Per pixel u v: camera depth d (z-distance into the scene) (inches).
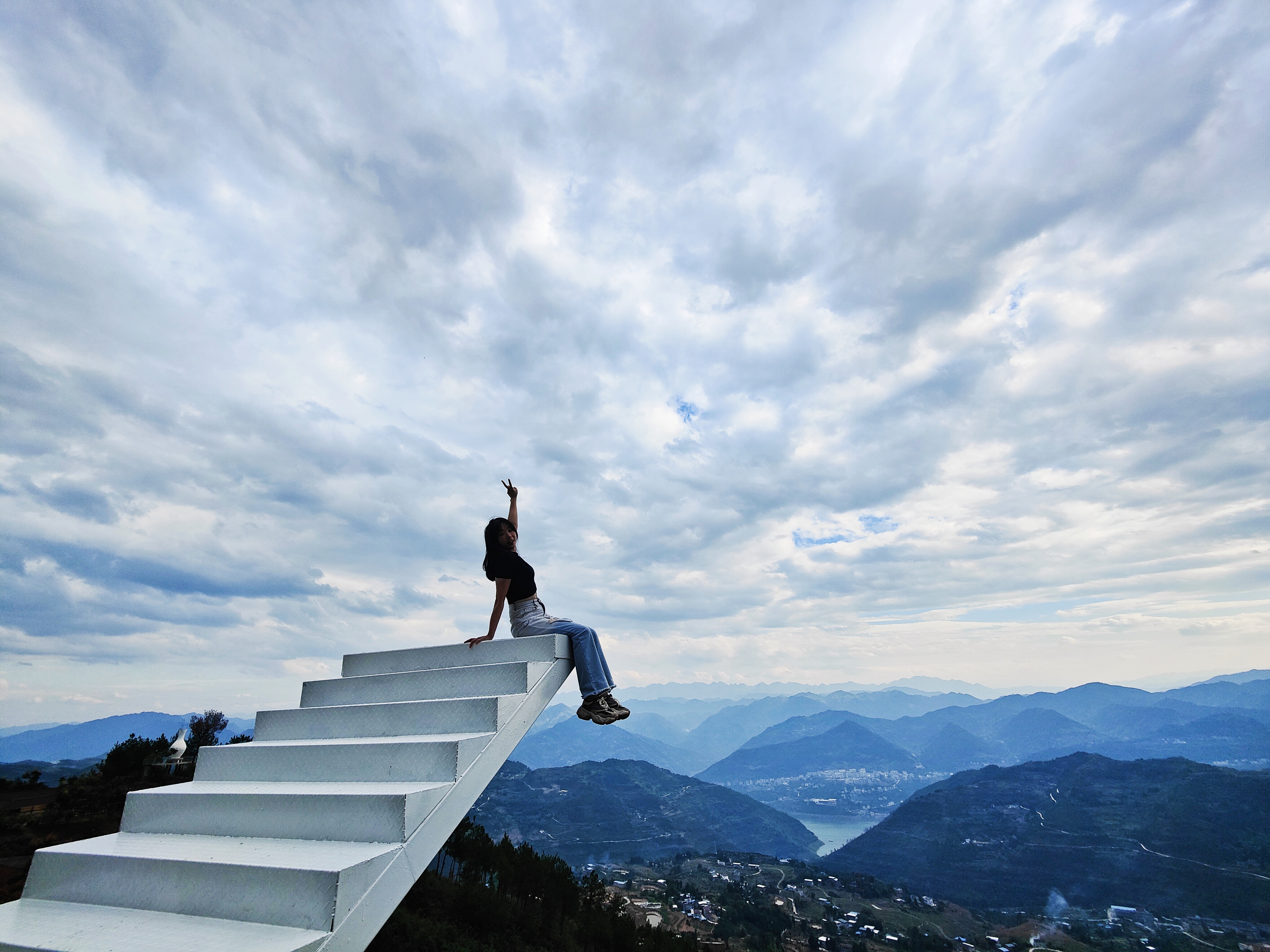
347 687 222.2
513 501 252.4
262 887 124.3
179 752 668.1
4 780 609.3
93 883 138.4
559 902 1075.9
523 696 197.2
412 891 677.9
